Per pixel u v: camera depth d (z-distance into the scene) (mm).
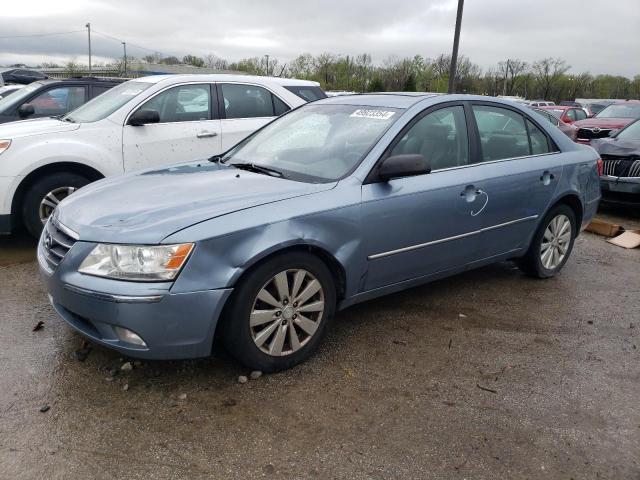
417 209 3723
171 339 2873
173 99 6242
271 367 3236
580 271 5461
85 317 2926
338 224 3334
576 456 2680
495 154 4398
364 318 4125
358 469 2527
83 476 2422
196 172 3869
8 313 3986
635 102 17219
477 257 4332
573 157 5008
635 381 3385
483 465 2588
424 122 3961
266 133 4492
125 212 3090
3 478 2391
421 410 2988
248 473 2475
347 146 3801
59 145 5477
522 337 3914
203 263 2861
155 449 2604
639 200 7859
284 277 3168
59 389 3049
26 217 5484
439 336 3873
